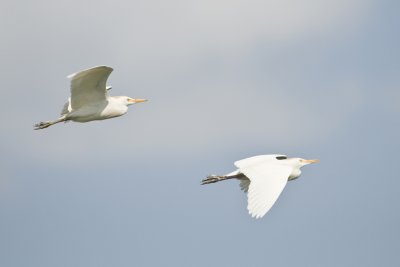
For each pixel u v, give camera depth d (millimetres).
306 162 26719
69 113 27172
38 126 27125
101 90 26766
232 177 26641
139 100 28422
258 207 23094
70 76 24531
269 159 24656
